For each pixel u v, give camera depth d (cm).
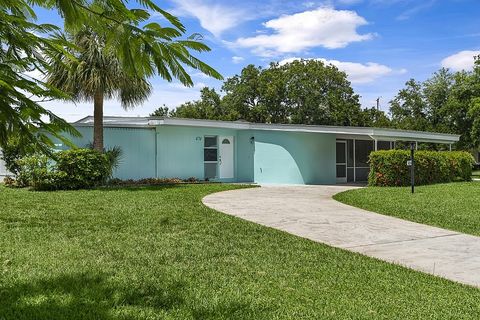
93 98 1625
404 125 4488
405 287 512
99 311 421
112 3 249
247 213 1041
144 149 1862
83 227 822
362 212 1085
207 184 1780
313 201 1282
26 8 283
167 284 503
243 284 511
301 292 487
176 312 423
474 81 4003
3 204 1091
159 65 268
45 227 816
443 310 439
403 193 1475
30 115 293
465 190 1571
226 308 432
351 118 4228
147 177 1869
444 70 4544
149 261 598
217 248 682
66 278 518
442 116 4344
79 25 269
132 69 271
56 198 1219
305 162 1966
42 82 293
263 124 2022
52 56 312
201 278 530
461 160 2088
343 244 745
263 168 2030
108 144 1797
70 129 316
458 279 554
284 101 4259
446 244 749
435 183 1903
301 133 1956
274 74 4234
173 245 694
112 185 1672
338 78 4275
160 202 1152
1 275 525
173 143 1923
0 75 269
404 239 787
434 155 1912
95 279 516
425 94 4638
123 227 828
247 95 4266
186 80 269
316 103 4150
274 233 805
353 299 468
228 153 2092
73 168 1521
